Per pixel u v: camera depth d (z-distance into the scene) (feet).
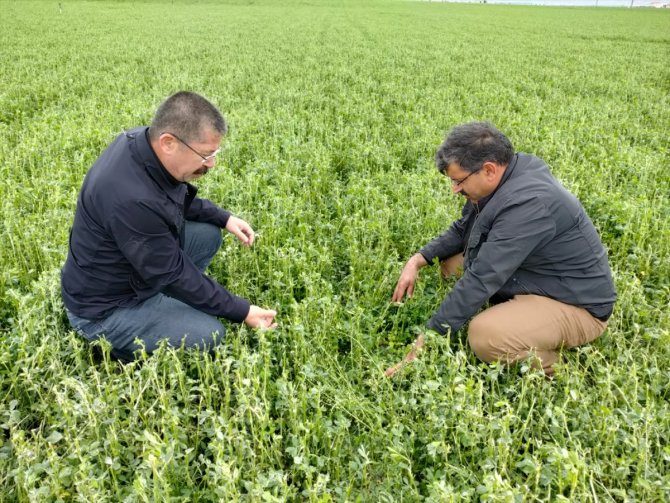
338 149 23.47
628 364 11.18
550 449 8.29
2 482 8.52
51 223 15.19
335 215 17.90
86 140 23.13
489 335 11.09
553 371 11.51
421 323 12.67
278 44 64.08
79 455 7.91
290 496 8.41
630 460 8.49
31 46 55.11
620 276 13.64
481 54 60.39
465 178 10.89
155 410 9.82
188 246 13.52
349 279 13.75
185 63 45.55
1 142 22.94
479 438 8.93
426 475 8.86
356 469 8.56
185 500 7.92
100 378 10.70
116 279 10.87
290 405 9.07
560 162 22.50
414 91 35.47
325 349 11.00
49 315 11.15
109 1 144.15
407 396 10.29
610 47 72.64
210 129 9.63
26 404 10.25
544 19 139.64
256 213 17.24
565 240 10.93
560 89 39.52
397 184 19.52
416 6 189.98
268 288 14.29
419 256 13.67
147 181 9.91
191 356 10.85
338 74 41.81
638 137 27.81
